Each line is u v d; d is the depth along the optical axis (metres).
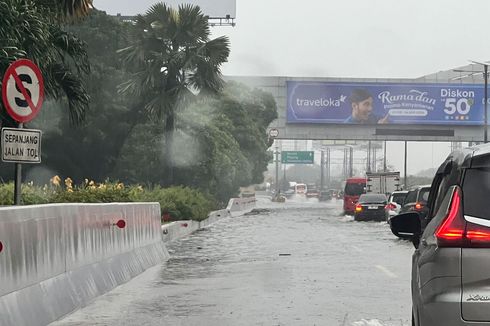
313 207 132.62
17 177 17.95
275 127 136.38
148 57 65.38
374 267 28.25
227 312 17.89
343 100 135.38
